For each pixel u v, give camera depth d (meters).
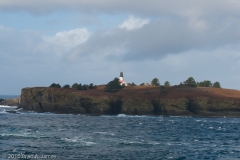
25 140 182.50
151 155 152.25
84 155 147.38
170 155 153.62
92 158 142.25
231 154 161.62
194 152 163.38
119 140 193.38
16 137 192.50
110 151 158.38
